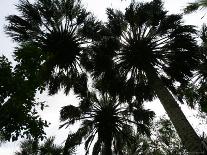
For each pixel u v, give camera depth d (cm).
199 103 1311
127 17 1277
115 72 1294
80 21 1416
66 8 1418
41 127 493
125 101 1360
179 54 1268
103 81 1318
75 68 1456
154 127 1797
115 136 1511
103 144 1470
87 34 1409
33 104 494
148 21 1280
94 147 1452
